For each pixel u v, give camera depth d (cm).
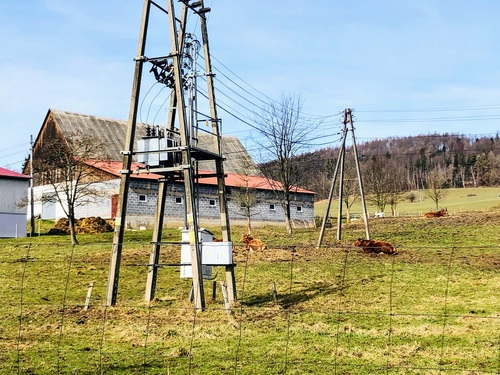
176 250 3484
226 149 7594
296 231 5309
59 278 2625
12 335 1719
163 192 2295
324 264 2897
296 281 2539
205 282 2570
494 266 2734
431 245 3497
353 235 4181
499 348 1513
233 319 1883
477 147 16588
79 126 6931
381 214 7181
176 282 2569
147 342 1623
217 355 1478
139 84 2189
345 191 6419
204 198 6084
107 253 3353
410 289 2327
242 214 6356
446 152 16312
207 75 2369
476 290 2262
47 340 1659
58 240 4403
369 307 2053
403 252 3244
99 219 5138
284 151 5350
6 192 5159
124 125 7356
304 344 1582
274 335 1686
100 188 5712
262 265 2906
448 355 1453
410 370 1326
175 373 1330
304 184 7388
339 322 1844
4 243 4106
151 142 2175
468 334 1661
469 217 4775
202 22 2373
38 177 5222
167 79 2256
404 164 15838
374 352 1487
